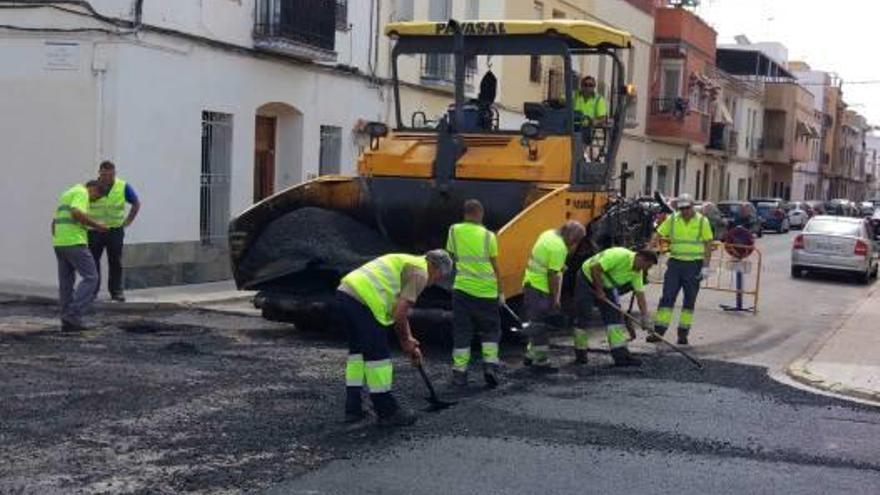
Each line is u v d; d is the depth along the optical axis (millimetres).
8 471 5598
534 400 8055
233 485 5539
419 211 10969
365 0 18484
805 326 13844
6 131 13258
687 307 11461
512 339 10523
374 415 7223
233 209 15352
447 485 5711
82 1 12664
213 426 6742
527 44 11031
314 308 10258
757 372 9852
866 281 21812
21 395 7297
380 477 5801
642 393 8484
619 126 12109
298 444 6430
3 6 13016
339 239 10836
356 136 18484
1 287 13055
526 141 10633
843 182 91188
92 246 11750
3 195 13344
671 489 5797
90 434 6395
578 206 10992
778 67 59719
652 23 36281
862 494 5863
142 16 13047
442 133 10945
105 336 10000
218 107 14781
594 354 10516
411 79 19734
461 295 8469
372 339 6910
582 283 9859
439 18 21359
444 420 7230
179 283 14258
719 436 7105
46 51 12969
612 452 6551
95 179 12586
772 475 6188
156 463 5871
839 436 7281
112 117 12852
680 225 11414
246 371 8578
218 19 14602
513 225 9586
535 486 5758
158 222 13727
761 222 39312
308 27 16078
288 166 17125
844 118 87062
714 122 44781
